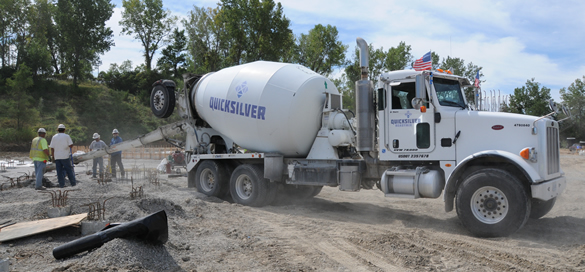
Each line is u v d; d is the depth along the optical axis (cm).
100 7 6341
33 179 1178
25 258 471
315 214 826
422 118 719
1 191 990
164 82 1171
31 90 5150
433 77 734
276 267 464
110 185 1086
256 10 4088
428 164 733
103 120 4969
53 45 6669
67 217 617
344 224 722
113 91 5844
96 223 581
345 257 515
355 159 822
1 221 657
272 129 902
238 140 1002
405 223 729
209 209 822
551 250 539
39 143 1057
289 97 880
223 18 4331
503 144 651
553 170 651
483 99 814
